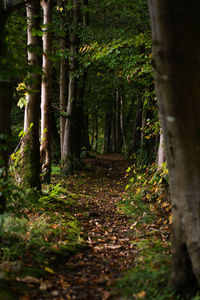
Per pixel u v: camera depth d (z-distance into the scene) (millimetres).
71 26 11625
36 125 6832
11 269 3299
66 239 4754
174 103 2752
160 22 2721
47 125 8516
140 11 7242
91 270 3852
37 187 6836
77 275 3666
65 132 12695
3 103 3748
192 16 2619
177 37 2658
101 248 4664
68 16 12734
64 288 3230
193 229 2797
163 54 2740
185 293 2883
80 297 3078
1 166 3803
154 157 12648
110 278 3592
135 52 8438
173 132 2828
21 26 3998
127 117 24781
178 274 2957
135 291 3125
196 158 2740
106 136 27141
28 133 6797
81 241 4828
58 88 16266
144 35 6859
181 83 2701
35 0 5082
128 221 6258
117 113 23922
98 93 17109
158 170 5895
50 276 3498
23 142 6824
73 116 12734
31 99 6672
